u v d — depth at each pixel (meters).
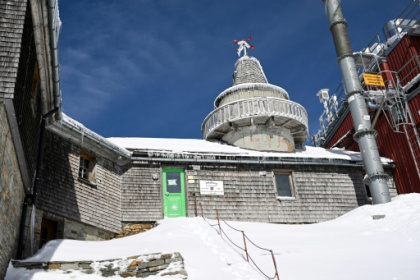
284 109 20.52
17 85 8.20
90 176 15.09
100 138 14.86
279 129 20.91
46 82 11.09
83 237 13.91
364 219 15.06
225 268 9.86
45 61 10.35
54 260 9.53
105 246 11.25
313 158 18.58
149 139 19.27
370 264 9.98
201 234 12.58
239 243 12.02
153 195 16.41
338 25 20.97
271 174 18.03
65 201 13.44
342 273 9.49
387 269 9.45
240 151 18.39
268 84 22.72
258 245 11.89
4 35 8.37
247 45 25.36
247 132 20.59
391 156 20.58
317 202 18.02
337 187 18.56
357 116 19.19
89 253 10.40
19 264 9.11
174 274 9.24
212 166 17.56
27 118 9.50
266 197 17.55
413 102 19.83
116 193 15.83
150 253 9.81
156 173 16.80
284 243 12.13
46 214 12.74
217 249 11.22
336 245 11.89
